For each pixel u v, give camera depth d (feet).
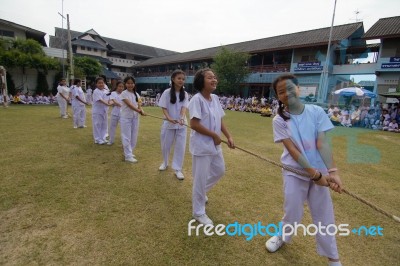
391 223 9.91
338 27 66.74
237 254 7.66
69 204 10.07
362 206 11.32
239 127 34.60
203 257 7.43
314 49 65.62
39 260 6.96
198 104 8.70
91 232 8.32
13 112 39.09
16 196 10.50
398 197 12.54
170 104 13.84
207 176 9.17
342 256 7.83
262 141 24.98
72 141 20.75
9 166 13.97
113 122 20.04
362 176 15.64
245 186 12.86
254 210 10.39
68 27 65.36
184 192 11.76
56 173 13.26
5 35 74.38
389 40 53.52
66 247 7.54
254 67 78.69
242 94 83.71
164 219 9.33
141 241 7.99
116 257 7.21
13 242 7.66
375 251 8.14
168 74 109.70
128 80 15.71
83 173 13.50
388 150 24.32
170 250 7.64
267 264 7.30
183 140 13.80
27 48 66.95
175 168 13.70
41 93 62.85
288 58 72.18
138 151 18.72
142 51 138.62
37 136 21.89
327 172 7.00
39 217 9.05
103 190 11.52
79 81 27.04
